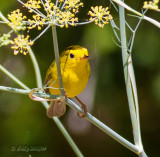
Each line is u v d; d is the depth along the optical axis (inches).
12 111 485.4
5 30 465.7
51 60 465.4
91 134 522.6
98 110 480.1
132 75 247.0
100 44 435.8
